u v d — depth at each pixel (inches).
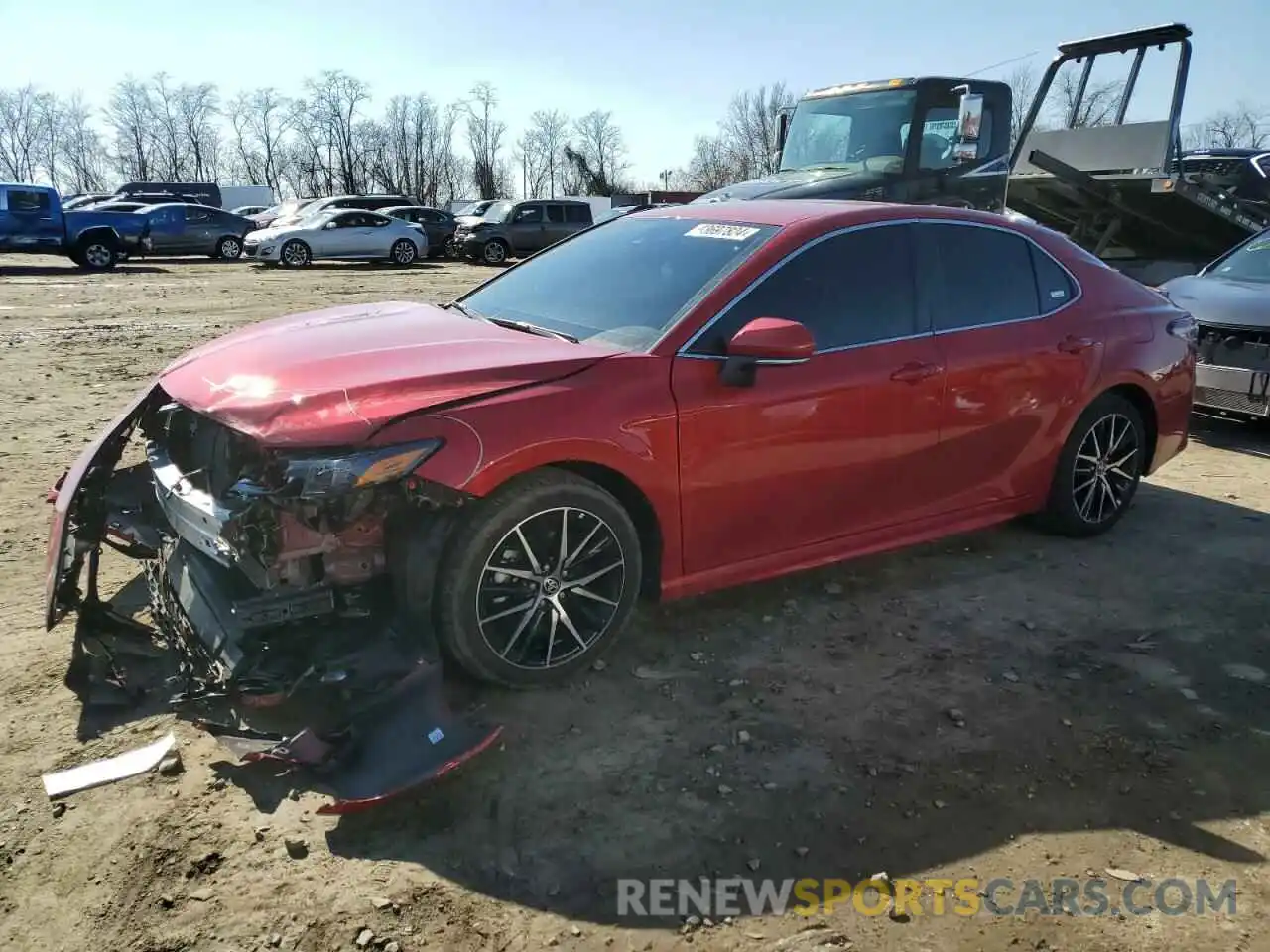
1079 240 427.8
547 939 92.7
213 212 1053.2
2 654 139.1
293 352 134.0
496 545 123.4
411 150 2773.1
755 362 136.9
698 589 146.0
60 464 231.3
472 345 137.1
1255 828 110.5
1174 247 413.1
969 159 373.7
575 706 131.7
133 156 2768.2
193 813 107.9
